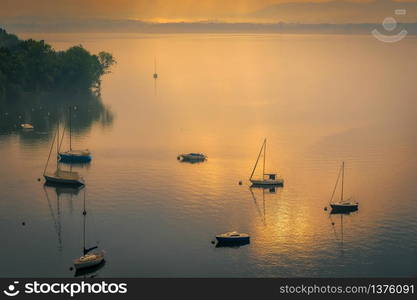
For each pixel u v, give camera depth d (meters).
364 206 184.50
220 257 151.88
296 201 188.75
